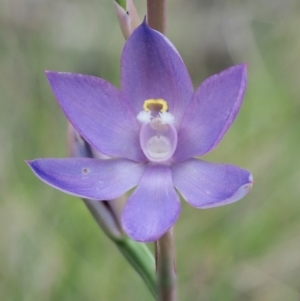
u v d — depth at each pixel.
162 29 0.20
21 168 0.28
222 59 0.38
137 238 0.19
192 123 0.20
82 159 0.20
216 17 0.38
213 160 0.29
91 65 0.35
